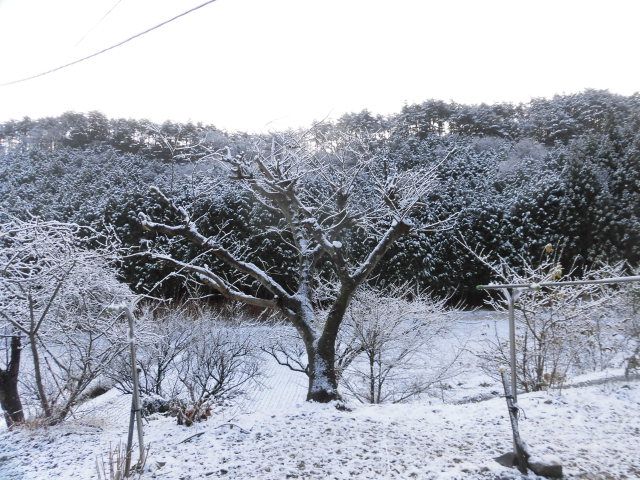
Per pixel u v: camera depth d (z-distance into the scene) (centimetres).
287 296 827
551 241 2159
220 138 1219
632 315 901
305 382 1511
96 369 858
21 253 814
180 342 1325
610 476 431
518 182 2477
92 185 2419
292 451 533
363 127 1425
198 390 1262
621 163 2397
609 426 578
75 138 3316
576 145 2556
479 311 2070
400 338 1208
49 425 747
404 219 817
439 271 2162
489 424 601
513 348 636
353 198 1164
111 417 1028
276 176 902
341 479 454
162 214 1969
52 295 795
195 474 482
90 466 536
